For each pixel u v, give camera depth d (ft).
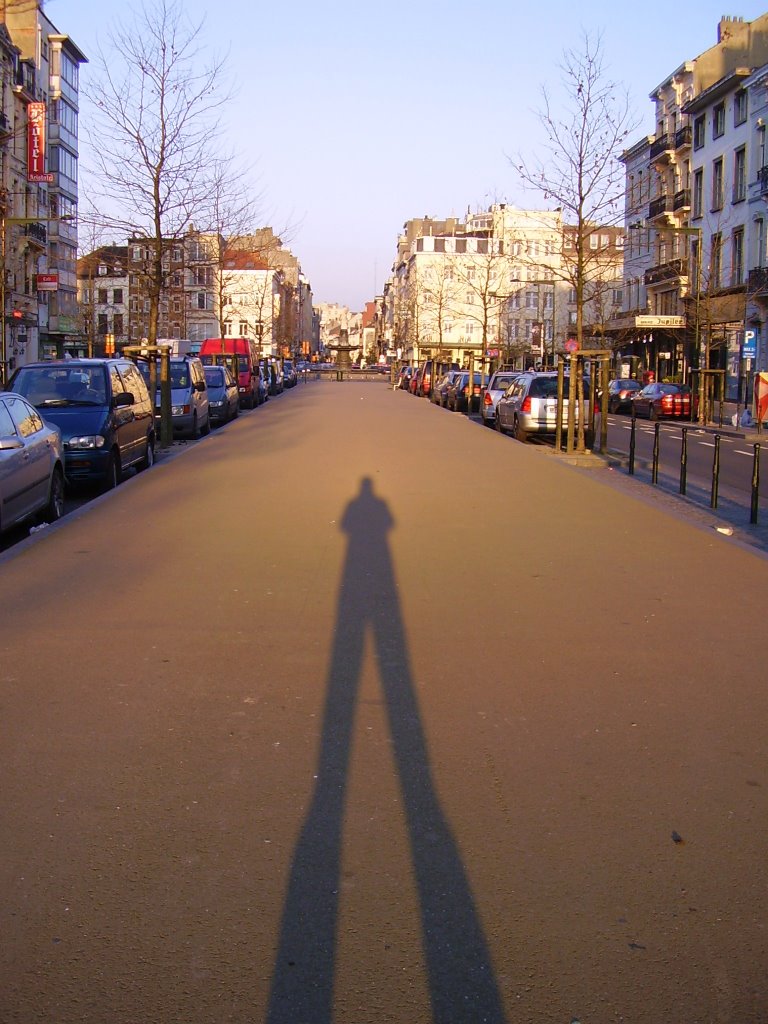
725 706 18.86
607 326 190.90
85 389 51.42
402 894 12.40
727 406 149.89
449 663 21.30
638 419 131.34
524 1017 10.21
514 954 11.21
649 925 11.76
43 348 191.52
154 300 75.15
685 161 183.83
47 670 20.70
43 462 39.63
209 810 14.58
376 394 193.36
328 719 18.11
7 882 12.62
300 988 10.61
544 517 39.88
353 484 49.47
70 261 190.39
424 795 15.12
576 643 22.77
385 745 16.97
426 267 368.27
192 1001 10.41
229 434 82.43
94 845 13.56
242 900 12.23
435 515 40.24
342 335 406.21
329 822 14.25
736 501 50.03
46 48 179.63
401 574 29.55
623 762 16.33
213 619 24.54
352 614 25.09
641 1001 10.44
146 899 12.24
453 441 75.82
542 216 233.76
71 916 11.87
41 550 32.81
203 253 99.04
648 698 19.25
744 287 150.61
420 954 11.19
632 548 33.63
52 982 10.68
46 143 174.09
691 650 22.27
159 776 15.71
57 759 16.33
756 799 15.05
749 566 30.83
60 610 25.36
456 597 26.84
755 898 12.35
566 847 13.57
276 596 26.84
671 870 13.00
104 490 49.57
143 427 58.18
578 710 18.61
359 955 11.17
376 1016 10.22
